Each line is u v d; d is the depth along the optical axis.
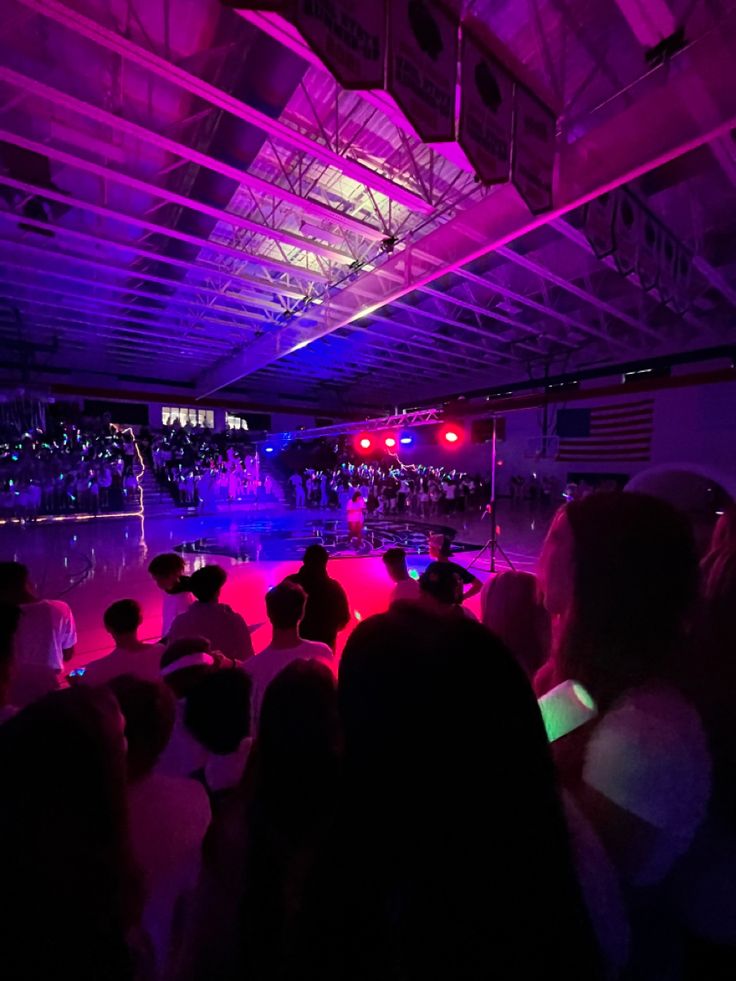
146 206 8.53
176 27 4.93
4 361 17.53
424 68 3.72
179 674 1.94
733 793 0.56
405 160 7.27
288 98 5.27
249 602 6.95
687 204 8.39
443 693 0.47
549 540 0.79
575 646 0.70
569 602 0.73
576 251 10.62
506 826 0.45
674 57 4.53
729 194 7.98
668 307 12.21
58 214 8.47
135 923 0.75
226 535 12.72
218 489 19.28
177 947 0.86
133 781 1.09
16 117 6.11
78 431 16.72
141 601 6.82
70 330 14.70
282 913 0.66
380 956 0.44
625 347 15.26
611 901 0.51
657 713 0.60
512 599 1.77
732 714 0.59
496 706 0.48
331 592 3.41
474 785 0.46
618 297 12.62
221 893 0.73
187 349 17.02
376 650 0.51
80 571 8.54
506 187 6.35
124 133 6.56
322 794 0.77
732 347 13.95
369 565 9.26
